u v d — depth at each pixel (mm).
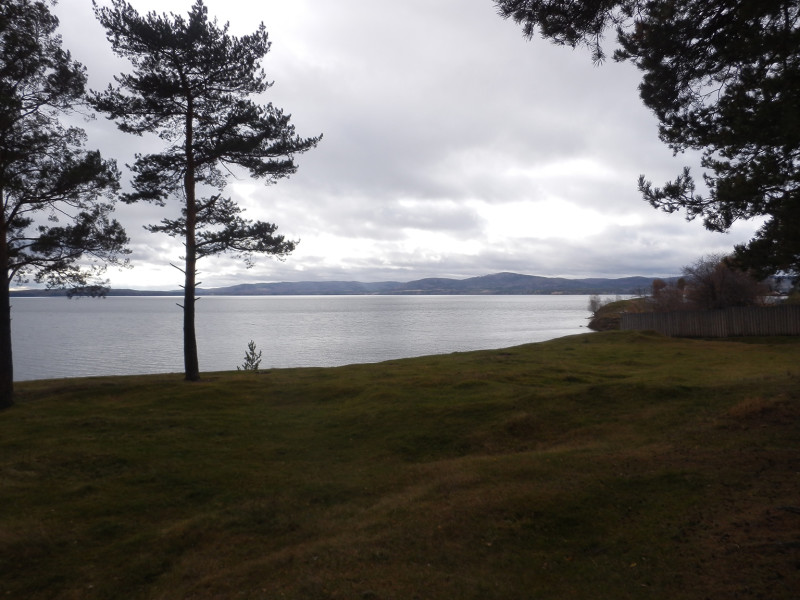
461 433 13938
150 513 10023
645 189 11523
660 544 7070
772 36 8992
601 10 9805
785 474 8844
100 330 94312
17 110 17516
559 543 7449
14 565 8086
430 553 7328
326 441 14055
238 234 22297
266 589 6730
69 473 11859
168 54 21516
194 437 14344
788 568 6039
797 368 21234
